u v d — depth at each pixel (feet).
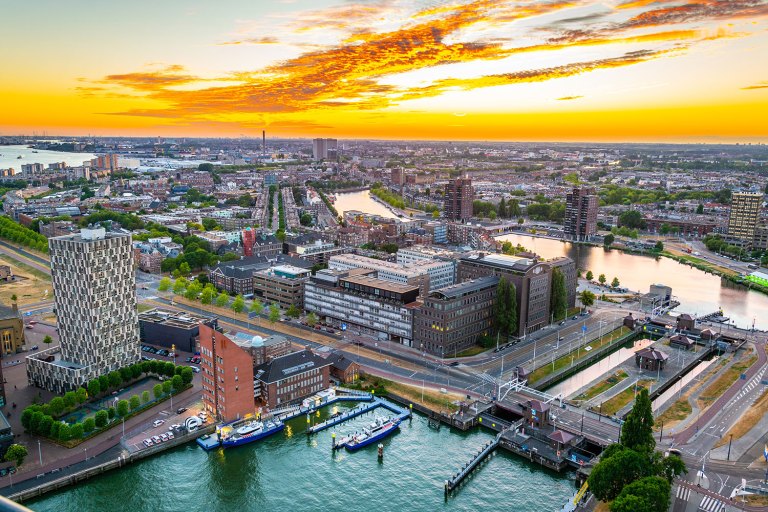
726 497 641.81
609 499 617.21
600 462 633.20
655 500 559.79
